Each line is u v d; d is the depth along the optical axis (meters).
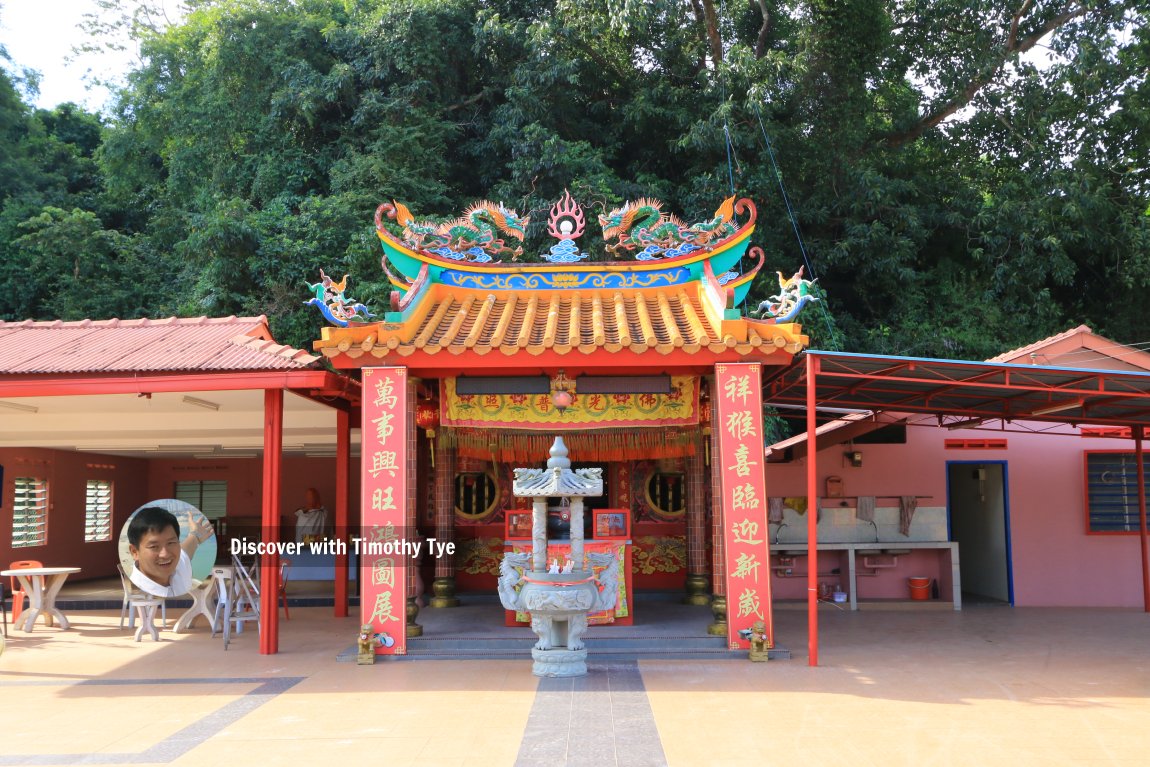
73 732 6.07
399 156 17.75
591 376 9.16
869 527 12.94
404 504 8.52
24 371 8.64
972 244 18.98
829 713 6.41
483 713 6.45
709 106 18.23
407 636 8.87
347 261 16.38
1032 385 9.43
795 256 18.28
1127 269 17.64
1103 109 18.53
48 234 19.81
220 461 17.86
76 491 15.70
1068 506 13.08
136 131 22.50
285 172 18.88
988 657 8.67
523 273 10.16
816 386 10.42
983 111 19.69
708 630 8.89
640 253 10.16
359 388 9.90
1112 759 5.34
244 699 7.00
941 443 13.13
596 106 20.05
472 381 9.12
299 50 19.67
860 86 18.80
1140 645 9.43
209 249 16.80
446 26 19.25
